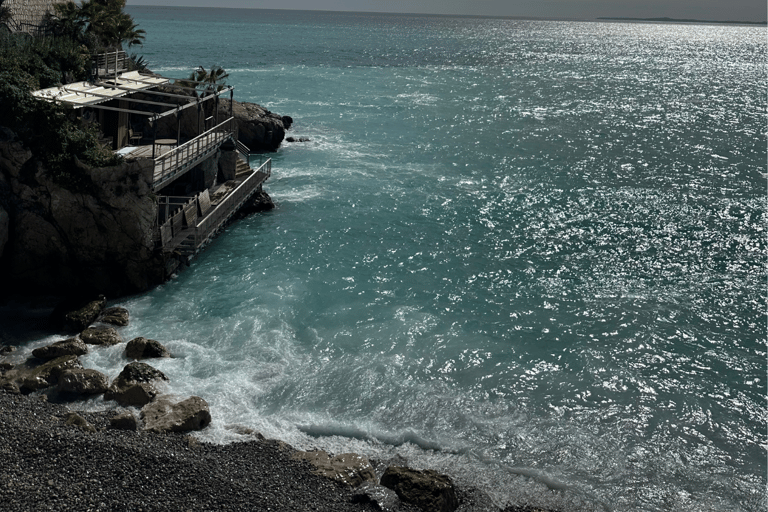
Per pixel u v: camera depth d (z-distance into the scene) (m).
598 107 95.94
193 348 26.17
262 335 27.58
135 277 30.95
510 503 18.91
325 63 146.12
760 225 44.69
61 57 40.31
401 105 90.69
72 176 29.42
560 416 23.41
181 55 147.75
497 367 26.28
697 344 28.94
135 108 43.69
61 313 27.70
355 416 22.58
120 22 51.56
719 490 20.03
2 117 29.31
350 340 27.69
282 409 22.67
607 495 19.55
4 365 23.84
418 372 25.56
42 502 16.16
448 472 20.09
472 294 32.91
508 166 59.19
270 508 16.88
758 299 33.56
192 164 35.38
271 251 36.78
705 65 182.88
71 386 22.39
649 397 24.83
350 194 48.75
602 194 51.19
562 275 35.81
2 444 18.27
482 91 110.12
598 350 27.95
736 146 69.88
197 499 16.86
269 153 60.53
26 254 30.17
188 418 20.84
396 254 37.62
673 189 53.03
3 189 29.56
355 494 18.06
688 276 36.28
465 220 44.12
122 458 18.08
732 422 23.56
